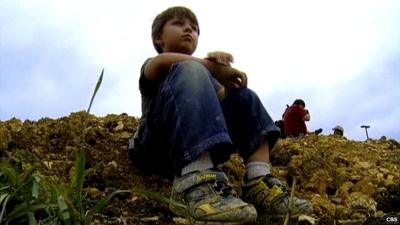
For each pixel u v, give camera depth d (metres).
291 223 1.32
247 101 1.43
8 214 1.04
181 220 1.30
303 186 1.85
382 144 3.28
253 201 1.36
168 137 1.37
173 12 1.56
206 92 1.23
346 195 1.74
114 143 1.92
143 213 1.38
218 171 1.22
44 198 1.08
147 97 1.50
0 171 1.15
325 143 2.76
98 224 1.20
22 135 1.85
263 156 1.40
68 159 1.72
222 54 1.33
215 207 1.15
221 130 1.19
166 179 1.67
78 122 2.08
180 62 1.30
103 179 1.62
